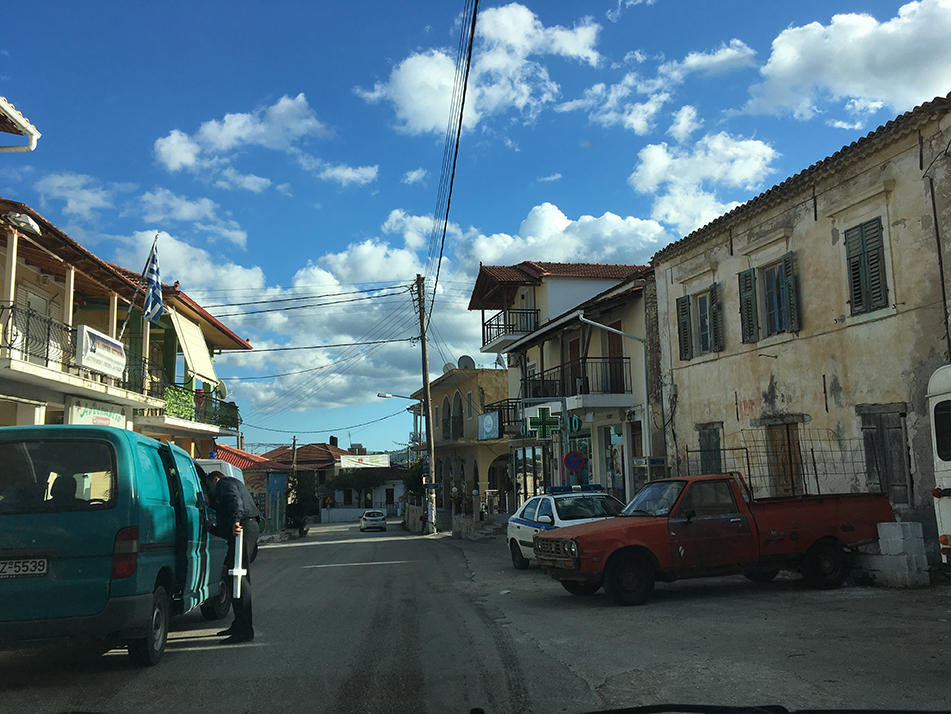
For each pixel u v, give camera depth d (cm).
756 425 1648
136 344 2398
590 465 2692
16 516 604
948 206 1165
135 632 630
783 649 691
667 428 2039
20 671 667
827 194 1438
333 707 540
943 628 757
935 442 997
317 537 4244
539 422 2253
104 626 598
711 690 565
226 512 821
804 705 517
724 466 1773
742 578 1260
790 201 1544
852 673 595
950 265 1160
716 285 1812
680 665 645
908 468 1234
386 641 796
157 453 738
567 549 1019
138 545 623
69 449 636
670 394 2030
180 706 547
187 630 878
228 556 832
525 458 3462
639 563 1016
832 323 1416
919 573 1064
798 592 1067
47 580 595
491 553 2203
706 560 1036
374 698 562
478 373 4375
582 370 2339
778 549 1066
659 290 2092
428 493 3791
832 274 1420
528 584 1363
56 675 649
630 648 728
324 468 7562
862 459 1333
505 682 608
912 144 1232
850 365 1369
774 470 1590
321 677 630
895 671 595
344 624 920
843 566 1095
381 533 4431
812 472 1459
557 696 564
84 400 1939
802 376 1501
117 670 664
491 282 3362
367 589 1334
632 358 2269
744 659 657
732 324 1752
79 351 1714
